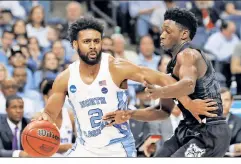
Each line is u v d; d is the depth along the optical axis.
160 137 6.68
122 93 5.13
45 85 7.44
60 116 6.89
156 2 12.31
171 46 5.30
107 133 5.12
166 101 5.47
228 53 11.20
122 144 5.16
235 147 6.34
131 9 12.48
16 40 10.61
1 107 7.89
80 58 5.08
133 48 12.34
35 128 5.13
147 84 4.86
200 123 5.14
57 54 10.23
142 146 6.65
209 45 11.25
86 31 5.05
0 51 10.24
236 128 6.53
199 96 5.14
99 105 5.09
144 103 7.60
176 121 6.82
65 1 13.52
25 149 5.13
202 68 5.08
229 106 6.71
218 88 5.22
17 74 9.14
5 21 11.54
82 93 5.10
